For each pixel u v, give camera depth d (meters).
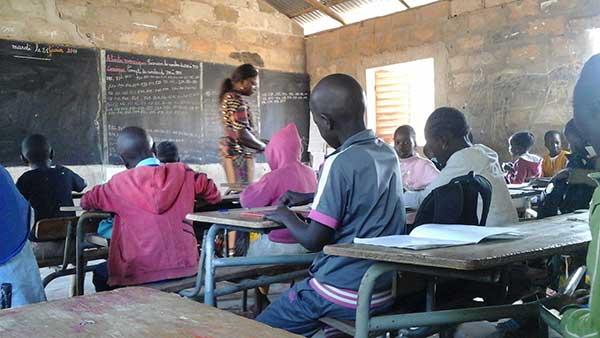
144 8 6.44
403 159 3.62
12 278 1.58
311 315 1.59
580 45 5.45
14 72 5.51
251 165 4.25
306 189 2.59
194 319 0.94
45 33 5.72
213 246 1.94
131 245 2.25
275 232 2.34
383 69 7.38
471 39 6.27
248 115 4.23
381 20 7.15
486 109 6.18
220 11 7.13
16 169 5.50
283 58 7.83
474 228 1.42
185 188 2.39
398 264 1.25
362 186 1.54
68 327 0.90
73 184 3.74
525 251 1.18
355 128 1.65
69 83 5.85
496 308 1.41
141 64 6.39
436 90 6.62
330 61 7.80
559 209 2.60
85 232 2.75
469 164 2.05
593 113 1.02
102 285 2.59
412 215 2.39
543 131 5.72
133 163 2.61
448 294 1.71
